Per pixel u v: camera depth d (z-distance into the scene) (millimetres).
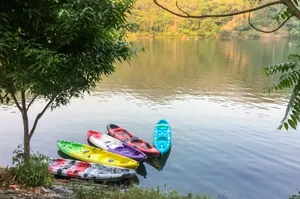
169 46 44344
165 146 11219
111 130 12398
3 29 3684
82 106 15719
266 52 38500
